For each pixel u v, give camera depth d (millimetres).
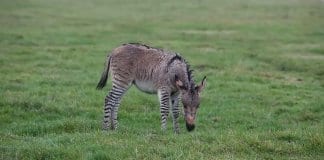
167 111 39281
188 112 37906
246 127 41750
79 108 45781
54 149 32375
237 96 53094
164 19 118562
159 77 39219
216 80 60312
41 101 47094
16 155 31594
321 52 80750
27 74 60094
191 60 71875
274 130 39719
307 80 62125
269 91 55406
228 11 134000
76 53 74938
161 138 35906
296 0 160500
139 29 102500
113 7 142250
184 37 93625
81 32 96625
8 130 38969
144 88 40594
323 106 48938
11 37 86625
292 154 33500
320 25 109125
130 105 48031
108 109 39938
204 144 34312
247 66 69188
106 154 31594
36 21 109500
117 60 40406
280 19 118875
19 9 128500
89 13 128250
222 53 77938
